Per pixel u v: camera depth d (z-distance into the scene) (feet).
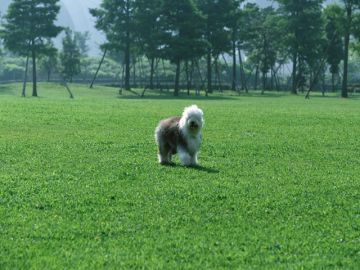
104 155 52.95
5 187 38.09
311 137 71.10
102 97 213.66
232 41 305.73
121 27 262.47
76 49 356.18
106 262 24.81
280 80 453.99
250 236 28.60
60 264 24.41
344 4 241.96
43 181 40.50
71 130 73.77
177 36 239.09
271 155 55.72
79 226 29.68
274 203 35.40
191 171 45.55
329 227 30.58
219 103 158.92
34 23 238.27
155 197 36.19
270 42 336.90
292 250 26.81
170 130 48.16
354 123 91.56
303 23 283.79
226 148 59.31
